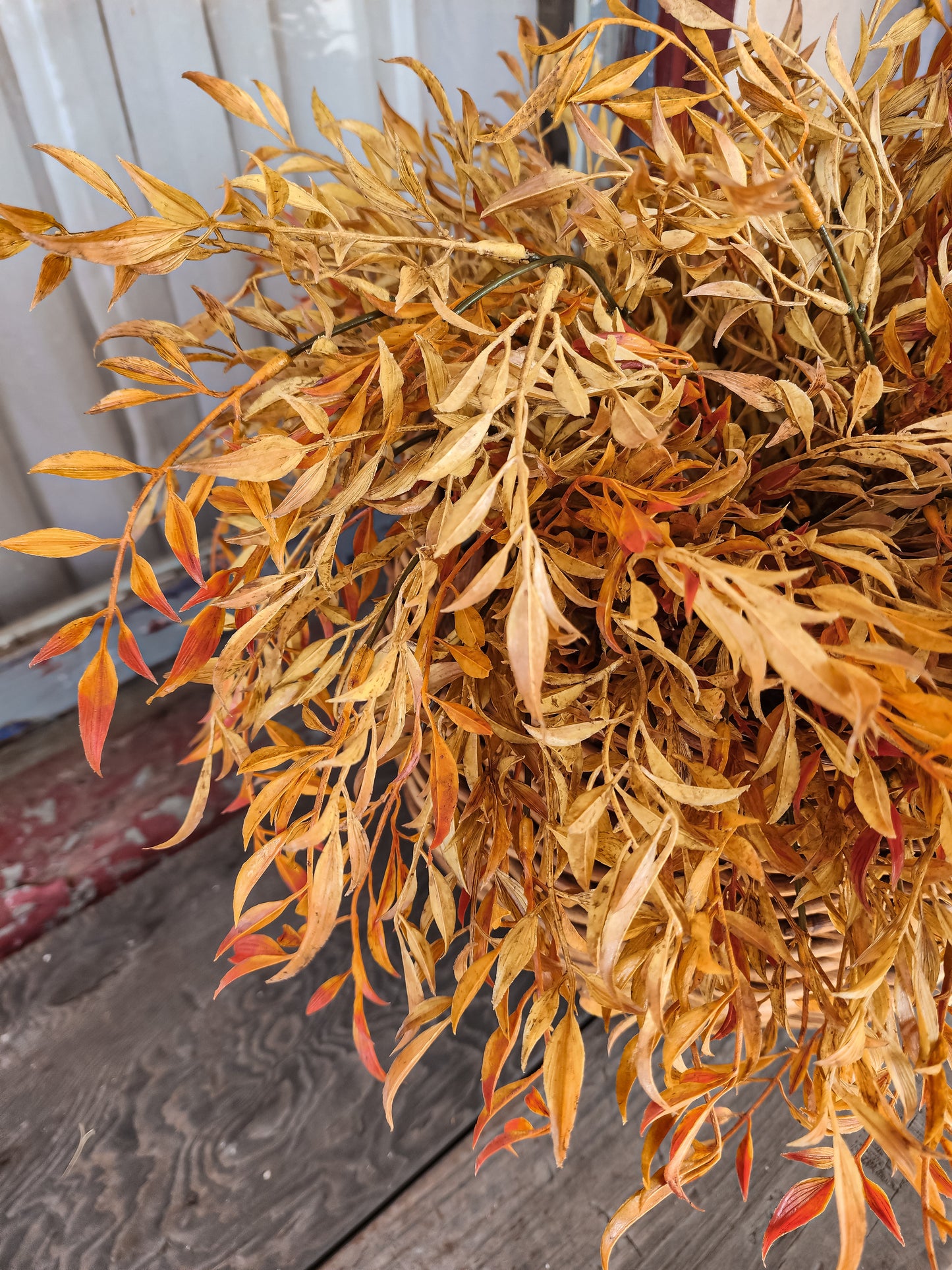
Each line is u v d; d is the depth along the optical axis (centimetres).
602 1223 63
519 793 46
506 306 50
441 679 46
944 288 44
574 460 43
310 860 43
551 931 46
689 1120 43
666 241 40
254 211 39
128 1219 64
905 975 41
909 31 47
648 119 39
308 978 76
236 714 56
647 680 45
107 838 85
